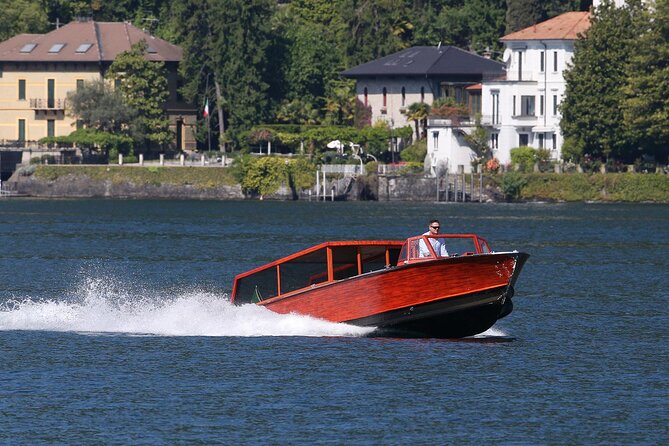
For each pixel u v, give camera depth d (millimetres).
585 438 110688
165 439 109812
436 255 140375
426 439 110062
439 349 141125
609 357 140625
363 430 112375
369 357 136750
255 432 111625
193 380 128500
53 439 109688
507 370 133125
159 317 158000
